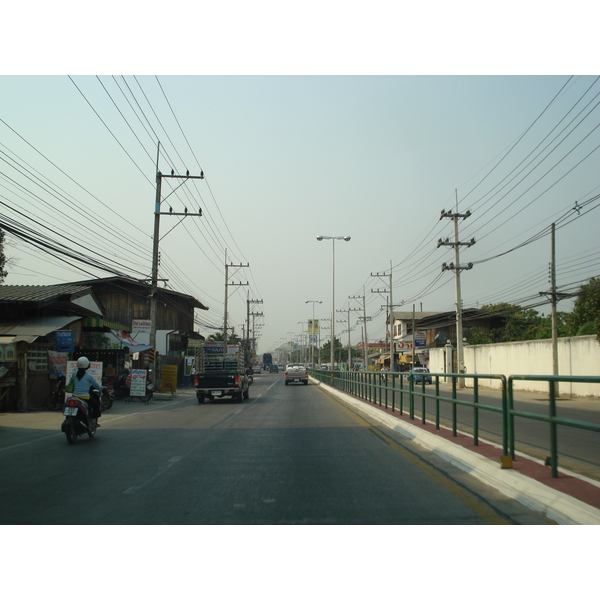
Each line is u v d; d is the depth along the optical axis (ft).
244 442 37.27
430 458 30.09
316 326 264.11
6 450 34.09
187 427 47.11
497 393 73.05
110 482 24.18
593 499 17.66
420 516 18.31
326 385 131.13
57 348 66.49
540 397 22.62
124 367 101.86
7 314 69.00
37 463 29.27
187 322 170.50
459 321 121.39
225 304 170.60
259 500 20.75
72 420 36.76
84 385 38.70
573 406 21.29
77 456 31.63
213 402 81.05
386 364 260.21
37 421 51.83
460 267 121.60
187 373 134.00
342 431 43.39
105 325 87.61
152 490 22.56
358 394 78.43
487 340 179.32
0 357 59.21
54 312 75.56
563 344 100.48
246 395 89.10
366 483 23.61
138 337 128.36
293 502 20.40
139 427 47.37
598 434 18.74
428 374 39.45
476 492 21.61
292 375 151.74
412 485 23.08
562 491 18.78
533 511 18.57
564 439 20.89
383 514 18.62
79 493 22.04
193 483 23.89
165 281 88.58
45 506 19.97
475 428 29.63
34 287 75.61
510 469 22.71
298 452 32.60
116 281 139.03
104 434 42.27
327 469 26.99
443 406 37.42
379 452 32.40
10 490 22.62
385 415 49.67
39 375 66.28
